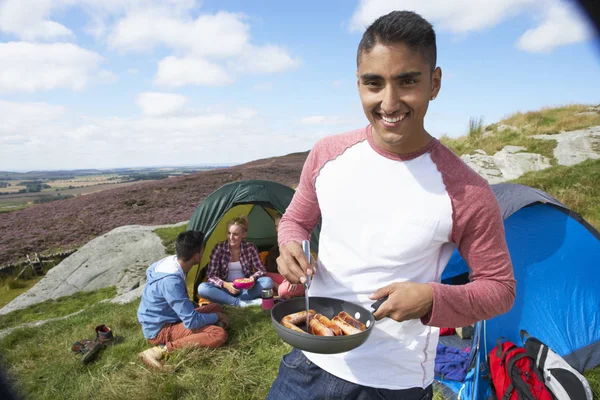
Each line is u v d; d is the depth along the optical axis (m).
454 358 3.35
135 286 7.27
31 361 3.77
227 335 3.82
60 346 4.04
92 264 8.23
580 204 7.66
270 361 3.49
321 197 1.18
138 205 17.19
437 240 1.05
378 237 1.07
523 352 2.75
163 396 2.99
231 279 5.09
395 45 0.91
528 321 3.14
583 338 3.12
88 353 3.69
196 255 3.74
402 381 1.11
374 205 1.08
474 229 1.01
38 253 11.27
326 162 1.20
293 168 26.91
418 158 1.05
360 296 1.12
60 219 15.20
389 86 0.94
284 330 1.01
